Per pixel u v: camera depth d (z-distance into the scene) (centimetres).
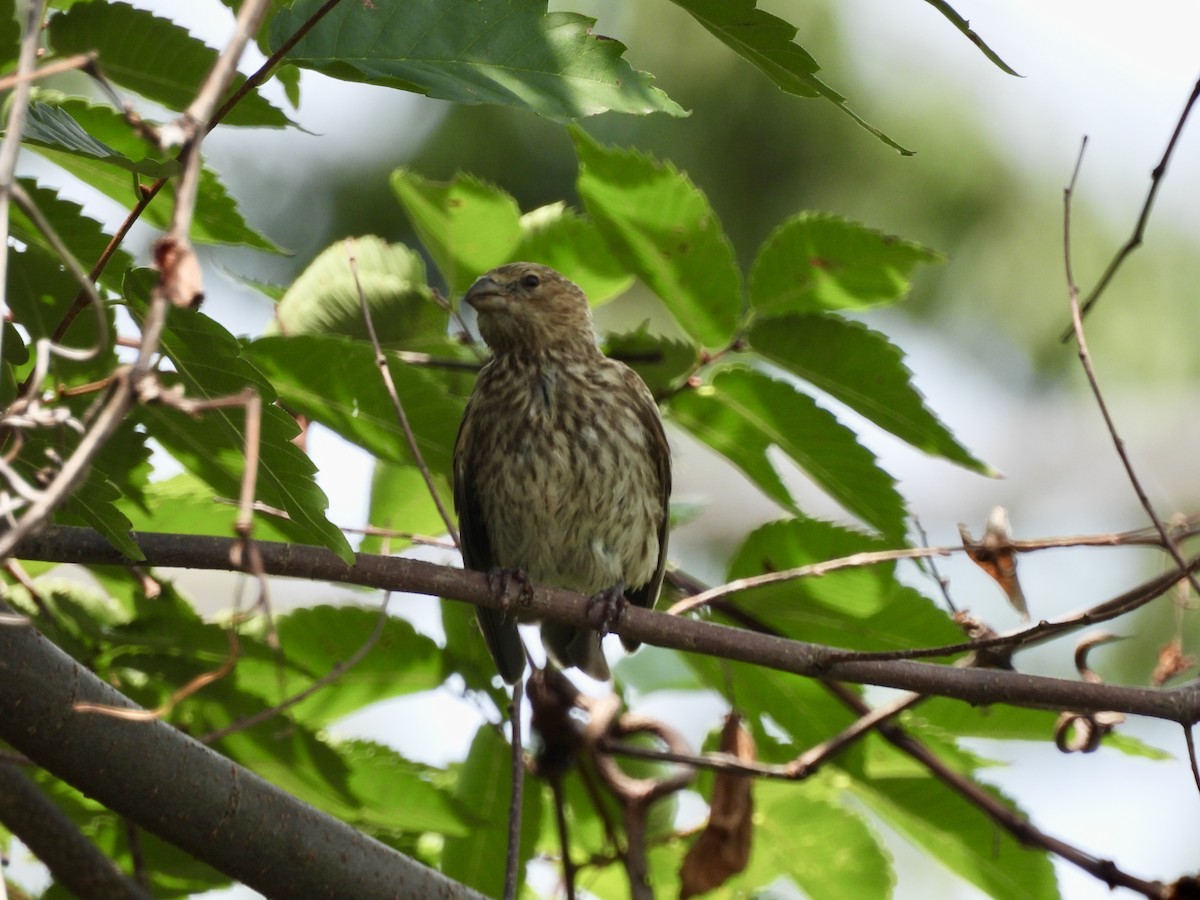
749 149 1534
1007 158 1608
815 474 842
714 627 730
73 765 614
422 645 842
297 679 835
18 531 371
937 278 1625
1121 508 1781
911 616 841
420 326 905
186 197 400
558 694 864
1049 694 701
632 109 566
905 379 811
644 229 838
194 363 561
